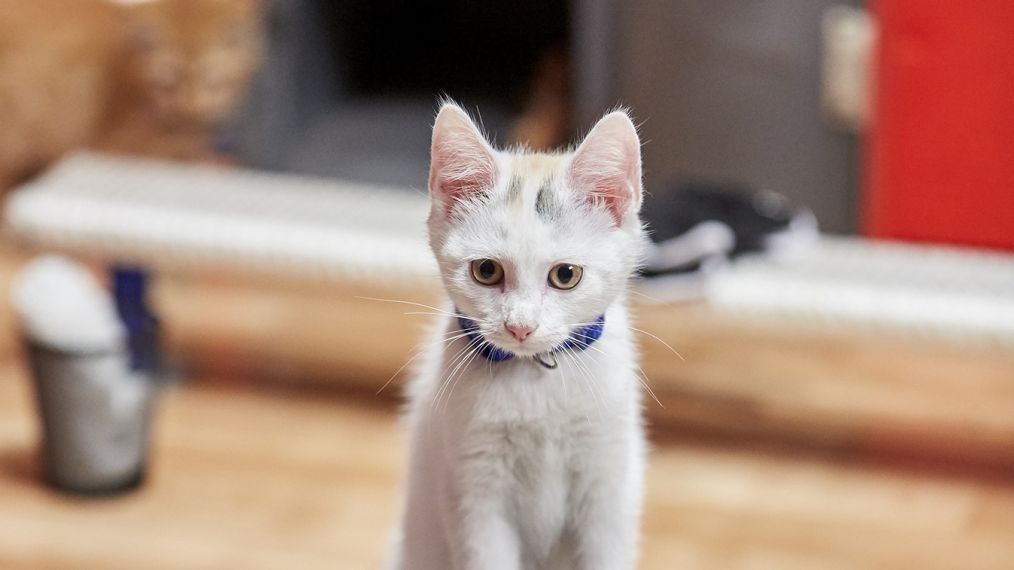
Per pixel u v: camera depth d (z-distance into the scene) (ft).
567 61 8.87
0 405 5.82
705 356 6.46
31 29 7.32
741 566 4.84
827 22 6.38
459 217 3.48
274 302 7.09
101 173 5.94
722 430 5.80
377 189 7.70
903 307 4.90
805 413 5.97
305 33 8.84
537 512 3.52
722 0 6.56
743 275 5.10
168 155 8.04
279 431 5.71
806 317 4.94
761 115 6.70
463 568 3.49
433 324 3.81
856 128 6.46
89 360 4.94
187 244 5.25
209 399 5.97
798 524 5.06
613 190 3.48
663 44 6.80
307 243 5.20
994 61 5.42
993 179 5.58
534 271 3.44
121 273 5.49
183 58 7.74
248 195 5.80
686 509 5.15
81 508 5.03
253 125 8.48
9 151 7.52
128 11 7.63
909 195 5.80
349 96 9.63
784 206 6.21
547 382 3.44
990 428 5.87
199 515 5.02
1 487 5.13
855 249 5.49
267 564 4.81
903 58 5.65
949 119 5.59
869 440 5.75
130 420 5.07
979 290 5.01
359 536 4.93
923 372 6.39
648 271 4.93
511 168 3.49
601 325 3.49
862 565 4.85
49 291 5.01
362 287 5.26
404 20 9.87
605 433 3.46
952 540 4.96
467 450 3.46
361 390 6.14
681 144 6.93
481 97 9.38
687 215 5.25
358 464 5.45
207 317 6.86
